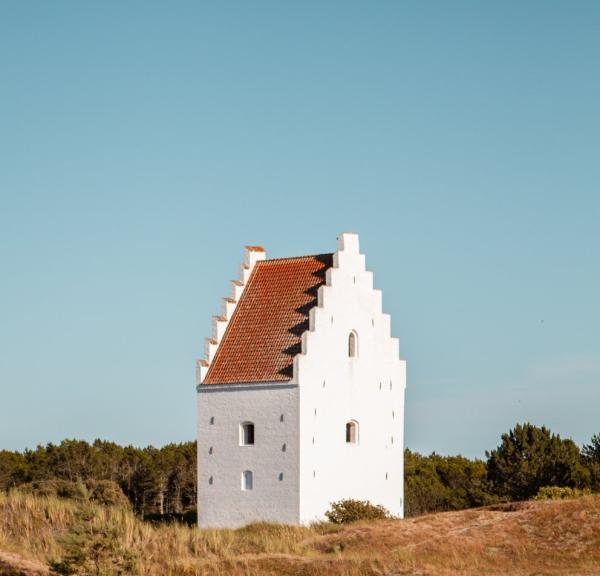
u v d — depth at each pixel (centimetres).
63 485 11731
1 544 7400
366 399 9788
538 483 11300
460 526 8012
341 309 9669
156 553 7594
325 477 9388
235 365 9712
